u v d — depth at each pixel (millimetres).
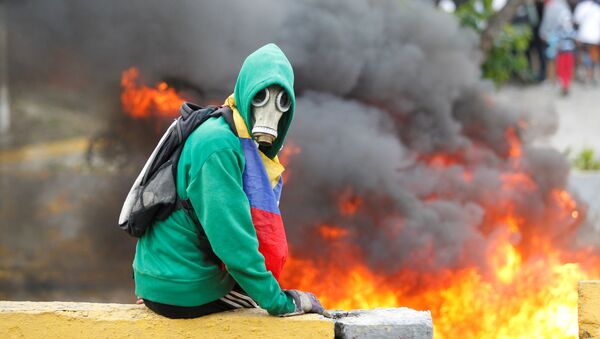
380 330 5844
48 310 5938
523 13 26953
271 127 5672
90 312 5949
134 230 5918
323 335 5770
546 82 27500
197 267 5773
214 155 5625
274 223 5816
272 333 5793
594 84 28016
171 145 5871
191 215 5785
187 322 5844
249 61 5781
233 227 5562
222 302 5977
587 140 22953
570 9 27188
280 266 5863
